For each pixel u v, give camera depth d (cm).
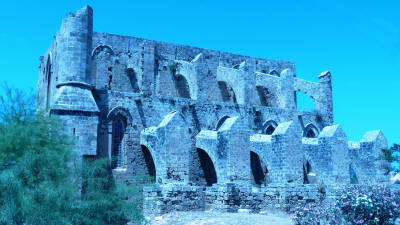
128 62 4641
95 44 4472
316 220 2406
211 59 5203
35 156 2162
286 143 3728
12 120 2533
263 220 2689
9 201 1953
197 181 3922
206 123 4125
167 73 4831
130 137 3678
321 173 4144
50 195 2047
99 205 2255
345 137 4175
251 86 4638
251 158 4397
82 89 3362
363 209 2347
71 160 2595
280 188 3359
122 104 3694
